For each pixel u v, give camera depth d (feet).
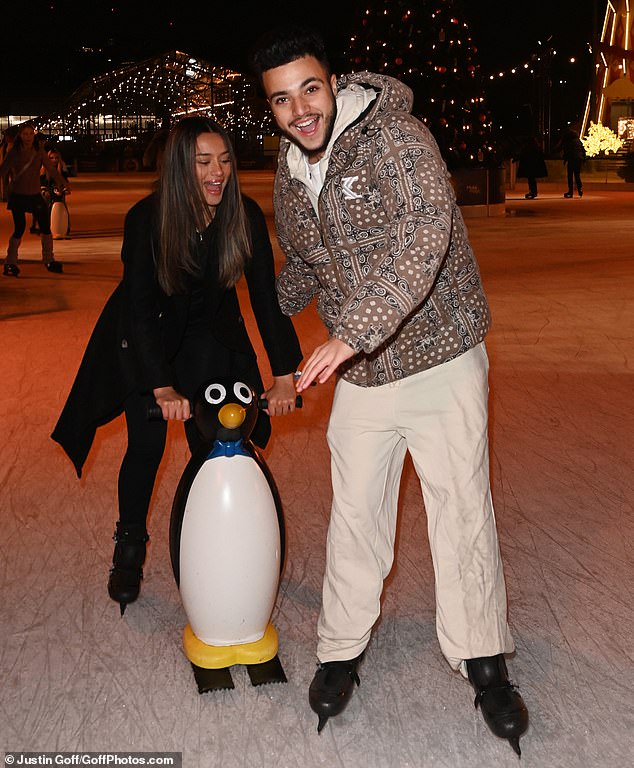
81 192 114.52
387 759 8.96
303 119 8.42
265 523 9.97
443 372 9.12
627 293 34.53
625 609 11.71
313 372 7.67
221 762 8.96
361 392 9.33
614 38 132.98
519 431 18.95
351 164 8.42
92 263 46.73
